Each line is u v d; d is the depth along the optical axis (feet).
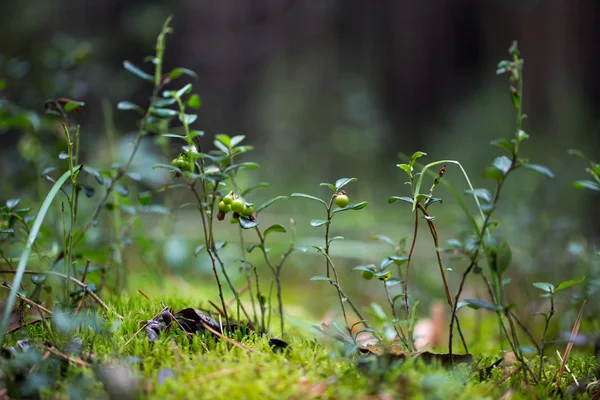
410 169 2.41
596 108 7.47
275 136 8.80
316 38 10.59
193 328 2.50
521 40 8.98
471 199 5.77
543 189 4.57
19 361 2.25
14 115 3.04
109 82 5.03
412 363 2.33
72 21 7.72
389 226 4.82
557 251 3.36
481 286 3.43
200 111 9.96
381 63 10.73
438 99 10.70
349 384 2.28
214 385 2.26
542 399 2.36
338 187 2.42
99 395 2.22
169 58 10.03
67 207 3.17
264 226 4.78
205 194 2.52
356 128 7.59
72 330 2.42
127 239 2.88
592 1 7.73
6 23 6.41
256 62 10.37
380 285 3.68
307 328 2.68
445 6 10.68
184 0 10.02
